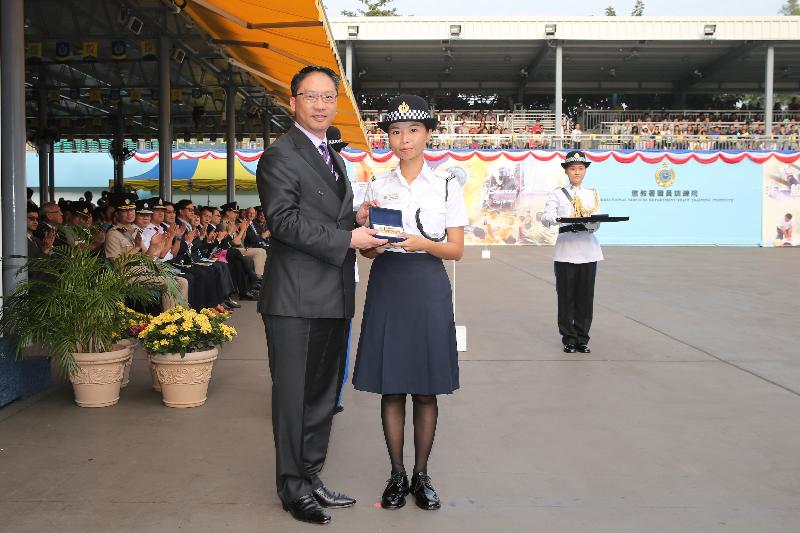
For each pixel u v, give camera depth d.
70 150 29.38
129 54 14.23
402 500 3.26
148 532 2.95
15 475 3.53
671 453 3.99
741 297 10.80
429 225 3.26
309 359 3.09
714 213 23.56
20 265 5.10
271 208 2.93
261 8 5.64
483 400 5.06
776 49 25.25
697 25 23.84
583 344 6.75
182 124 22.81
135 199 9.38
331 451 3.99
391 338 3.23
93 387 4.62
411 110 3.22
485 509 3.23
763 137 24.22
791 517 3.18
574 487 3.50
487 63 27.61
